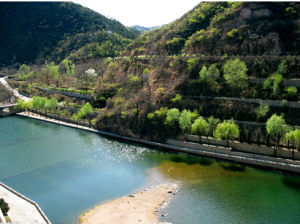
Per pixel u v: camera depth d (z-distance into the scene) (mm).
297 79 96562
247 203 65438
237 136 92875
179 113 104812
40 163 93812
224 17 142375
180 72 123750
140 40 197875
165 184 76000
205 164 87188
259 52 119375
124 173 84250
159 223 58844
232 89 105000
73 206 67125
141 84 131125
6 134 127000
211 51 132625
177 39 162250
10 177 84125
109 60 187875
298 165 77938
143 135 110500
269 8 131750
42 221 58000
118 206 66188
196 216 61031
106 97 143875
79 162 93688
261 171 80375
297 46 113750
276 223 58156
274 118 82250
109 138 117000
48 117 154000
